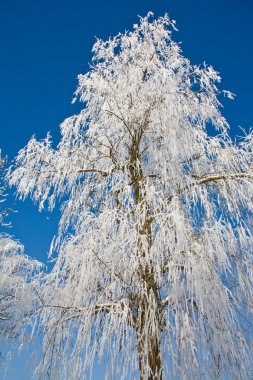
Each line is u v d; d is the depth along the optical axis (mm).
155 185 5773
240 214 5711
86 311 4773
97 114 6773
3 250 9852
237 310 4852
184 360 4070
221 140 6105
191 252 4645
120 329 4441
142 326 4621
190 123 6332
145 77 6812
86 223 5270
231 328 4449
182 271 4691
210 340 4414
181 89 6539
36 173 6273
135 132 6184
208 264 4645
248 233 5332
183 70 6762
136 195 5871
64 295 5320
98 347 4488
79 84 6805
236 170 6008
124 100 6230
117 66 6883
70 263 5227
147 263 4832
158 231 4832
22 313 5707
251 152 5914
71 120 6660
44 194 6281
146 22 7250
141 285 4691
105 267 4855
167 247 4836
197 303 4516
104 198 6164
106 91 6484
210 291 4453
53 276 5465
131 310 4734
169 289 4652
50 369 4840
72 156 6320
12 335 5641
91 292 4918
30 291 5805
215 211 5629
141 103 6074
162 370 4238
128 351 4312
